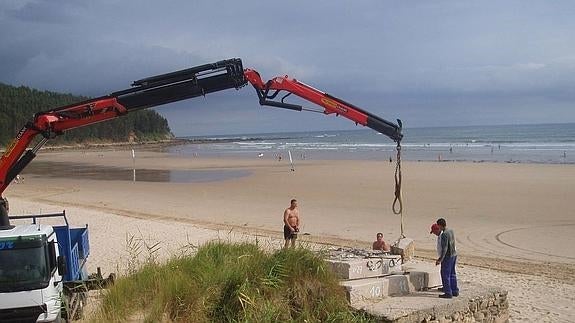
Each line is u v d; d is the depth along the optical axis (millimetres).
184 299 7418
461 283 10172
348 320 7734
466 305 8945
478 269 15078
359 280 8969
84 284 10000
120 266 15219
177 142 188000
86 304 9242
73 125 10367
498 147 77125
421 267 10180
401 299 8812
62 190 38938
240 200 31453
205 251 9062
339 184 38031
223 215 26109
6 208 10570
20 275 8805
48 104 162500
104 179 48031
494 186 34531
